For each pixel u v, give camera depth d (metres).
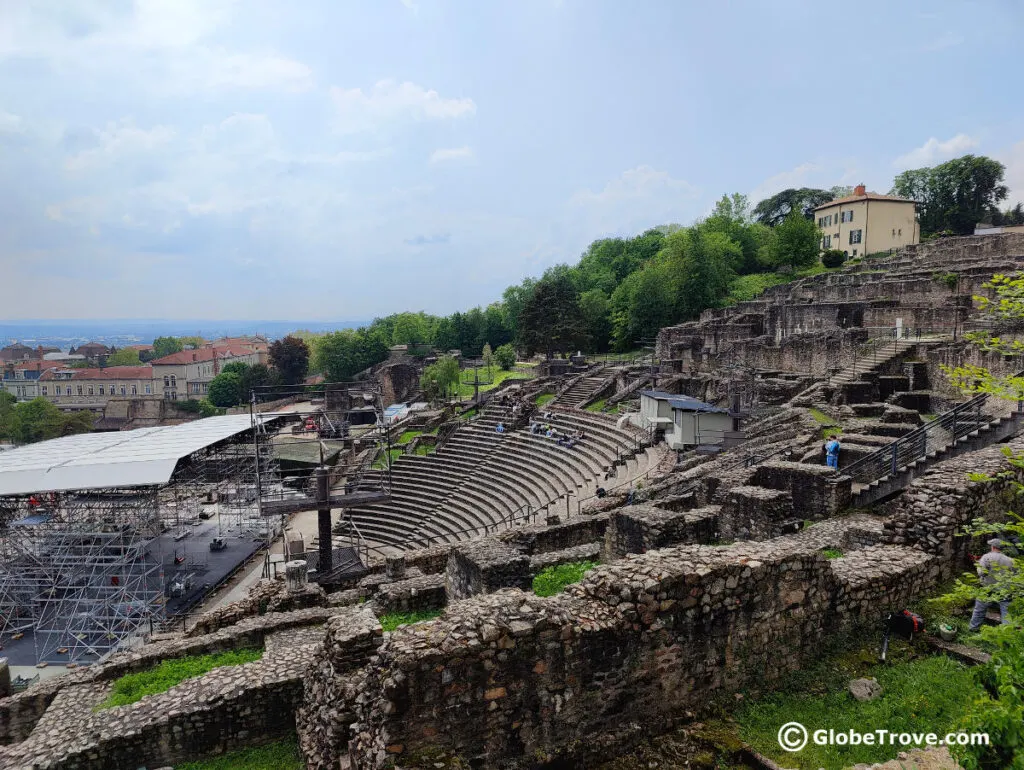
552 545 23.06
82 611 33.19
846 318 50.34
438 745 8.95
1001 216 104.75
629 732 10.12
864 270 75.44
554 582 18.55
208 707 13.54
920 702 10.59
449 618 9.59
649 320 86.25
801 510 21.30
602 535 23.92
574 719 9.81
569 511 31.59
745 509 18.97
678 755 9.95
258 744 13.88
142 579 36.06
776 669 11.61
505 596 10.31
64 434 102.75
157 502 34.06
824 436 29.05
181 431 47.03
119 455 36.88
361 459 53.78
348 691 10.64
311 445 55.12
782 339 49.31
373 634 11.49
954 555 14.48
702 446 35.25
